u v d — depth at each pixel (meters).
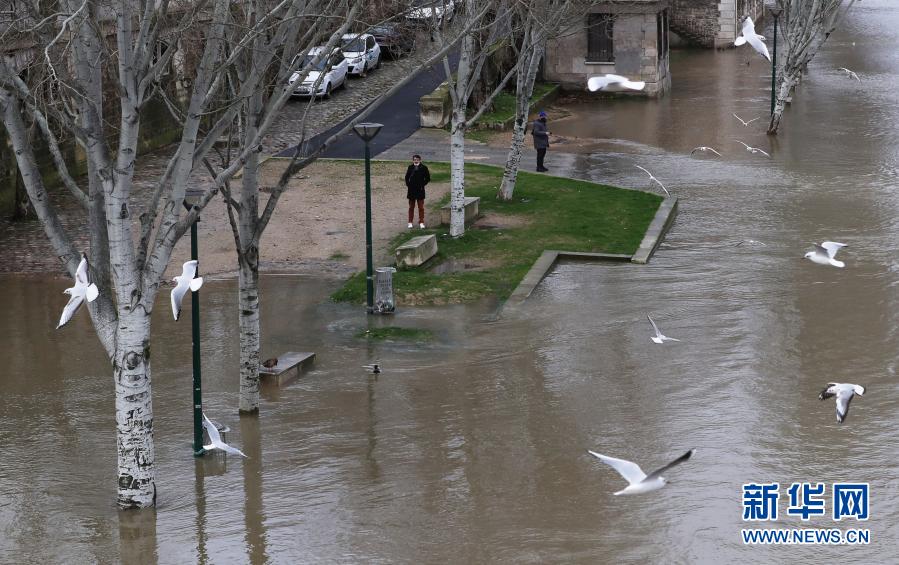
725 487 35.25
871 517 33.34
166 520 33.53
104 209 34.34
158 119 89.69
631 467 19.53
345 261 59.91
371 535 32.59
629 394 42.78
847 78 125.44
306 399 42.81
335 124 97.75
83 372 45.16
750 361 45.69
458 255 60.78
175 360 46.62
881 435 38.75
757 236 64.69
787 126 99.31
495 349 47.91
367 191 51.69
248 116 38.41
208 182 75.31
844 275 56.78
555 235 64.19
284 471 36.75
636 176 80.88
